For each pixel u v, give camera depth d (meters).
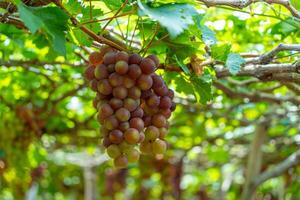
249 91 1.83
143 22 1.19
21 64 1.75
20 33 1.45
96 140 2.45
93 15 1.18
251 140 2.52
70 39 1.24
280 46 1.28
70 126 2.30
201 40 1.18
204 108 2.16
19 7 1.02
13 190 2.67
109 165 2.99
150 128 1.12
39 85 2.03
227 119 2.34
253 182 2.37
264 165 2.77
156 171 2.79
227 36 1.66
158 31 1.18
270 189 3.35
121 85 1.08
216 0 1.18
